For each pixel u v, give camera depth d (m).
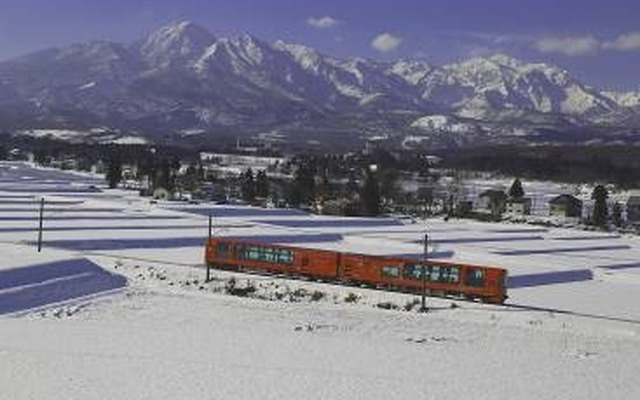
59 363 39.75
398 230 133.75
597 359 48.00
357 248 105.44
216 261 78.69
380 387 38.72
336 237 115.44
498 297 68.69
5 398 34.00
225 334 48.84
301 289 69.62
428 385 39.59
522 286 81.94
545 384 41.19
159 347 44.38
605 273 93.75
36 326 48.66
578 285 85.38
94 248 90.12
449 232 135.75
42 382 36.44
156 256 86.50
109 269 73.75
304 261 75.62
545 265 97.75
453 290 70.19
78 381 36.91
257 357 43.34
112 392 35.62
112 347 43.72
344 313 58.31
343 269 74.12
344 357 44.53
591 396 39.47
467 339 51.81
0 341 43.62
